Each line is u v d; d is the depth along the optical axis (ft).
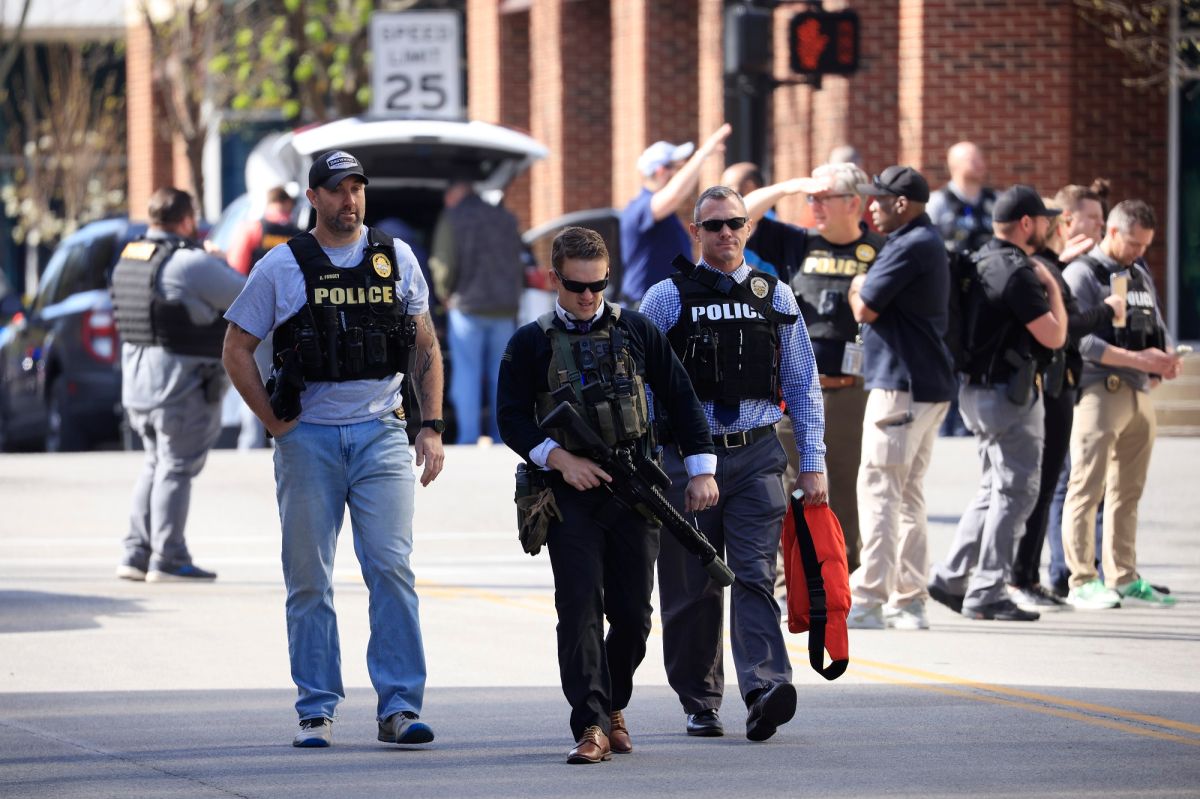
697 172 159.22
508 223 237.86
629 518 93.35
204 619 134.31
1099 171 269.44
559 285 92.84
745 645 98.43
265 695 109.70
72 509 191.01
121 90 577.02
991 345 134.51
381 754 94.94
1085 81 268.21
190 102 453.17
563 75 354.74
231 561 162.09
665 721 103.81
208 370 150.10
